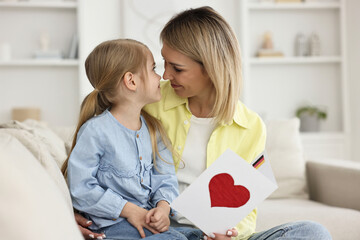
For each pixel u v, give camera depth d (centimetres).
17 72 399
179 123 148
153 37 401
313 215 180
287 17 422
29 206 69
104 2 401
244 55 400
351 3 403
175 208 119
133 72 131
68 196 117
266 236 125
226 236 120
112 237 124
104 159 129
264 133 148
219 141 145
